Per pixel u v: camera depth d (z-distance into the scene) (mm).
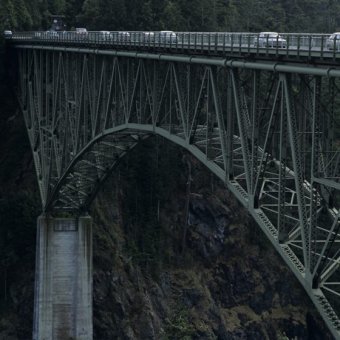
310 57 66500
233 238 168000
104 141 113250
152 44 93688
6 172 155500
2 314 149500
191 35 88812
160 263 161500
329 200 68312
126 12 171125
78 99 114688
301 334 162250
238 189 78812
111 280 153625
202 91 84000
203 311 159750
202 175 169375
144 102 96812
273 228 72812
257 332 161375
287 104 68812
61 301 128375
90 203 127938
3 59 151625
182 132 91938
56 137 122875
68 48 115938
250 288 165250
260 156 77750
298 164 67750
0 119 157250
